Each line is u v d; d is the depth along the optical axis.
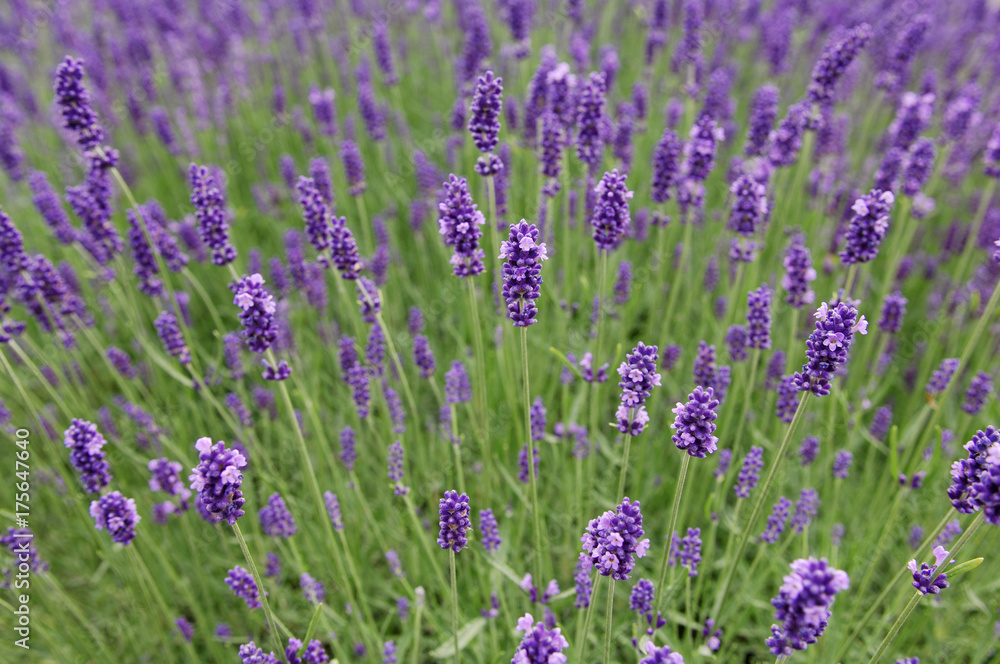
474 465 0.50
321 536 0.49
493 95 0.41
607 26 0.88
